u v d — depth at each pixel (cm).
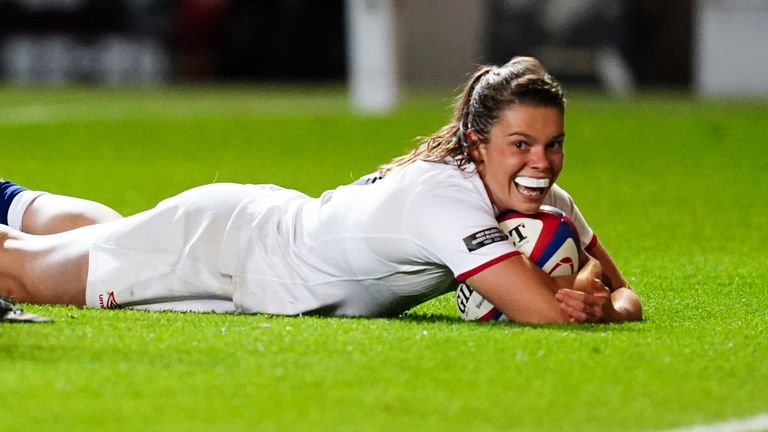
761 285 2872
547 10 8981
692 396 1788
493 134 2161
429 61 9044
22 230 2591
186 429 1614
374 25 7306
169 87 9562
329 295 2286
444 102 7675
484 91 2173
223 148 6172
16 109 7819
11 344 1994
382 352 1967
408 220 2183
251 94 8781
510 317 2180
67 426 1623
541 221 2208
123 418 1653
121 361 1906
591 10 8962
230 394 1753
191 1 9844
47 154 6069
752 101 7694
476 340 2044
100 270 2352
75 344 1998
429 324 2183
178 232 2347
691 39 9050
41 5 9938
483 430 1630
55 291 2383
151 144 6341
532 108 2142
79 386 1777
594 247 2398
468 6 8962
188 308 2352
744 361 1980
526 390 1794
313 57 9938
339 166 5566
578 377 1859
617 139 6194
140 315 2270
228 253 2323
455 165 2208
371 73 7362
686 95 8225
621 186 5025
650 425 1664
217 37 9906
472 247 2139
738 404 1758
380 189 2234
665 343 2070
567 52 9006
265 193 2388
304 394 1758
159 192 4809
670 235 3850
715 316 2428
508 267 2139
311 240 2288
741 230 3959
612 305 2219
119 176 5306
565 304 2158
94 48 9981
